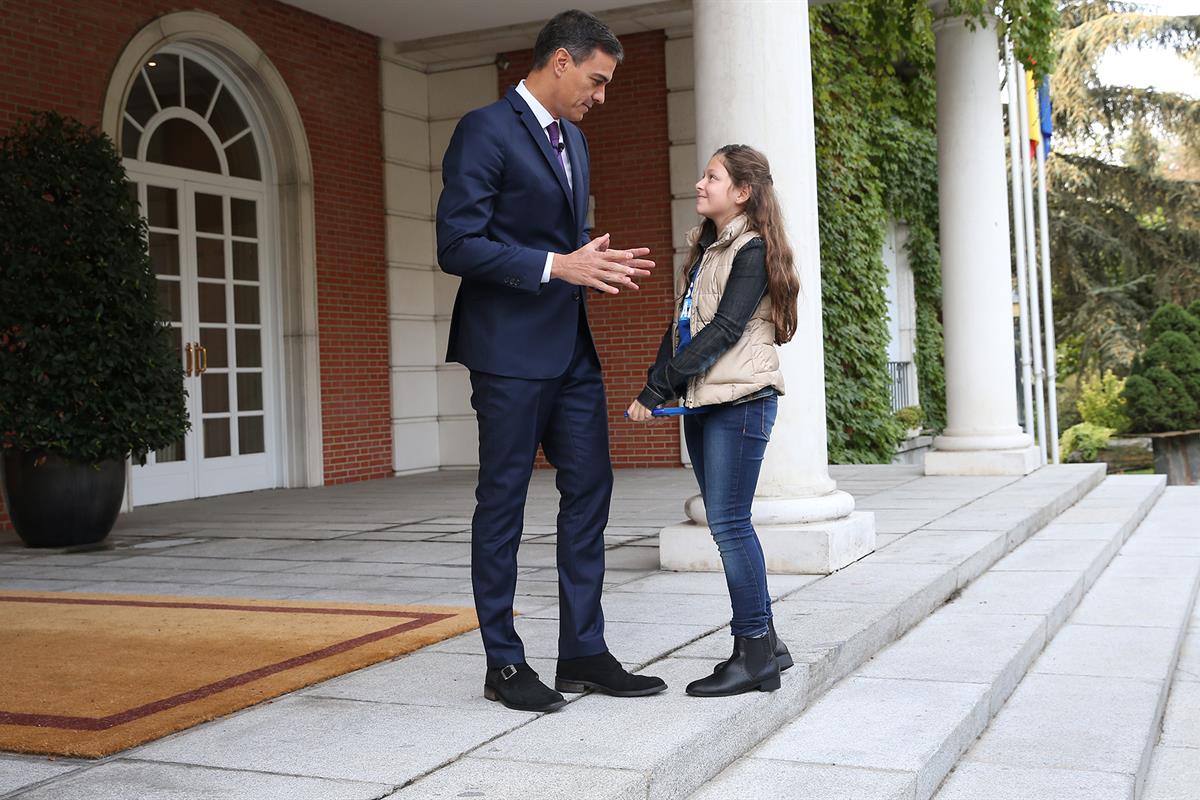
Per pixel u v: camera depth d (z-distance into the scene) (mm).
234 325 9828
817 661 3484
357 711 2951
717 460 3082
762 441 3090
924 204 15711
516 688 2953
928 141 15383
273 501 9031
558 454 3082
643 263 2820
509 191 2906
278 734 2758
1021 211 10461
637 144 11141
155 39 8844
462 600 4527
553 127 2977
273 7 10023
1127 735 3562
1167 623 5102
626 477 10305
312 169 10406
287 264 10227
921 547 5582
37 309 6496
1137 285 23672
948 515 6766
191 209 9398
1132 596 5676
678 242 11023
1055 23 8836
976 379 9266
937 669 3859
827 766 2889
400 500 8844
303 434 10250
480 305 2957
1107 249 23328
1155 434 17359
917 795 2859
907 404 15891
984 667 3883
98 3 8422
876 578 4781
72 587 5168
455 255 2816
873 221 13586
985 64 9156
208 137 9602
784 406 5121
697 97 5203
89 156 6758
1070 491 8164
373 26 10898
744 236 3049
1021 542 6438
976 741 3492
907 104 14727
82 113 8305
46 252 6562
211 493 9539
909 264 15953
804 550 4906
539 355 2938
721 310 3000
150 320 6828
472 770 2451
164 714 2902
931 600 4711
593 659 3094
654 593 4559
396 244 11398
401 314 11461
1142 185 23469
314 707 3002
